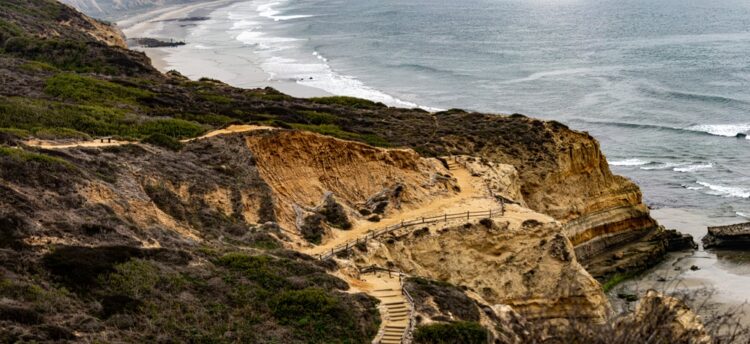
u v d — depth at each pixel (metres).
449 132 64.31
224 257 30.70
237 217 39.09
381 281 34.25
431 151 58.47
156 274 26.77
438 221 44.09
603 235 60.97
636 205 62.47
